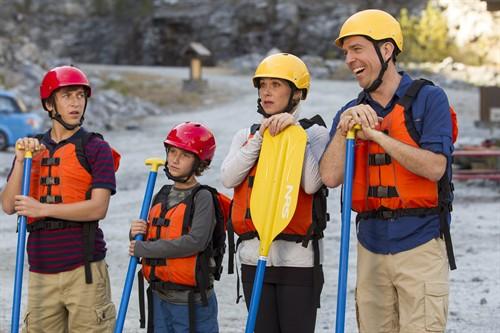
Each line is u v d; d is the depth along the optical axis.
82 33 139.88
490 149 35.78
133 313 15.05
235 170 9.42
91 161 9.70
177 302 9.70
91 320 9.70
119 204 28.70
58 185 9.69
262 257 9.02
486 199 29.41
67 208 9.52
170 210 9.76
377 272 8.80
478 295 15.91
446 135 8.45
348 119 8.57
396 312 8.87
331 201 28.80
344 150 8.91
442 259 8.61
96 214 9.62
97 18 141.75
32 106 68.19
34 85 75.00
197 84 83.94
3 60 78.31
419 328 8.47
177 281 9.62
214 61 131.88
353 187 8.88
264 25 133.75
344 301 8.64
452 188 8.79
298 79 9.41
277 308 9.38
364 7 134.00
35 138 9.98
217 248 9.95
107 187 9.66
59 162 9.70
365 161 8.83
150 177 10.06
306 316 9.27
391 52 8.74
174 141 9.73
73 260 9.64
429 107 8.52
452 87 91.44
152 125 64.75
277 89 9.41
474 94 82.31
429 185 8.55
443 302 8.52
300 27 132.62
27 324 9.84
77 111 9.79
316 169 9.20
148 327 9.94
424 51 113.44
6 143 49.72
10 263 19.45
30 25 139.25
